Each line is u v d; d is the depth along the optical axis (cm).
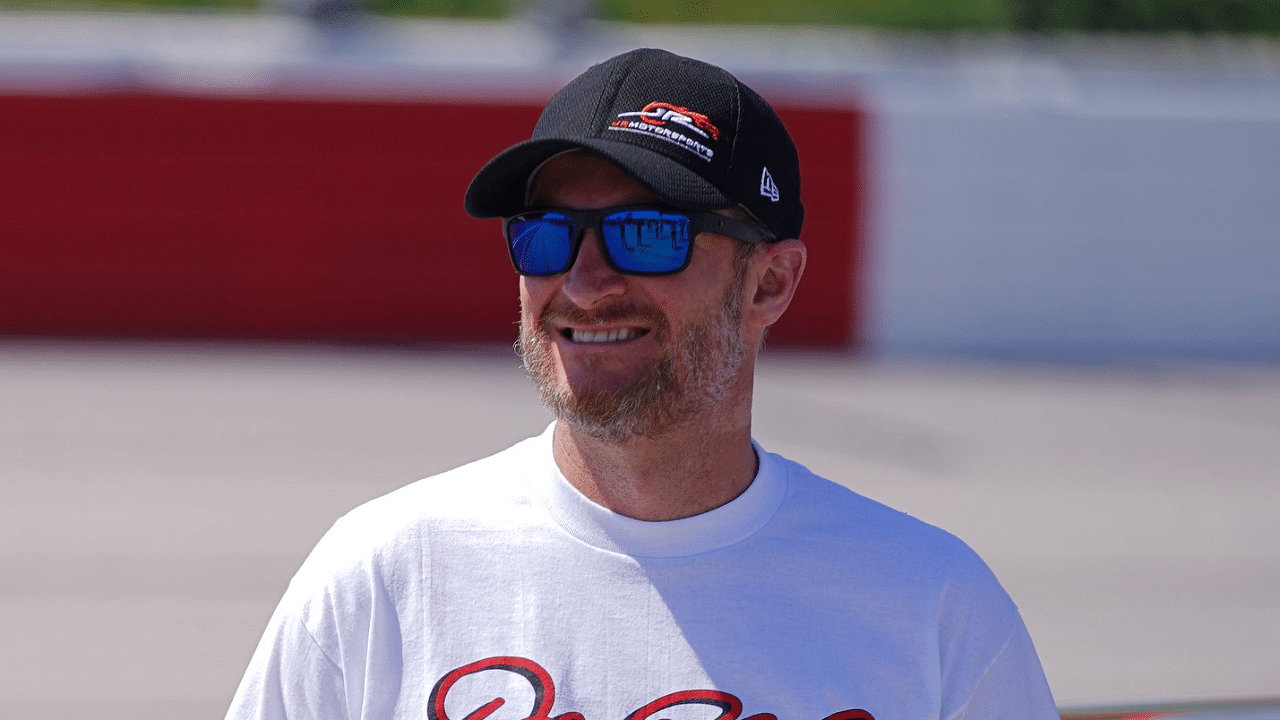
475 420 2945
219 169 3825
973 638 607
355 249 3884
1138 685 1655
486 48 4012
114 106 3775
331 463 2580
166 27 4234
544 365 622
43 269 3812
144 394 3117
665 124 598
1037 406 3272
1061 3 4353
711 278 608
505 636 591
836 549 608
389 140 3859
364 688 596
